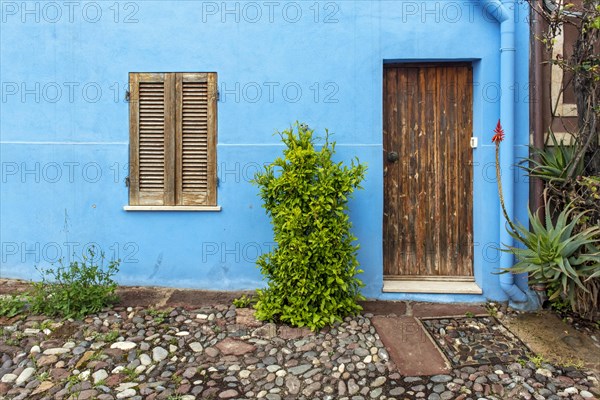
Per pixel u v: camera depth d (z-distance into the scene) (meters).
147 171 4.65
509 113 4.28
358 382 3.18
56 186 4.65
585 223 3.98
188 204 4.64
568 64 4.07
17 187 4.67
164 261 4.67
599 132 4.11
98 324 3.85
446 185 4.69
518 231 4.29
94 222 4.66
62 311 3.95
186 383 3.12
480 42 4.41
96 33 4.58
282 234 3.94
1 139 4.64
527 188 4.42
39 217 4.67
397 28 4.45
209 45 4.55
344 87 4.49
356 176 4.00
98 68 4.59
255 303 4.34
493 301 4.46
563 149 4.20
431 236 4.73
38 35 4.59
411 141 4.69
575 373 3.30
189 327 3.88
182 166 4.63
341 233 3.96
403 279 4.73
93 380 3.12
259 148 4.56
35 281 4.67
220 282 4.66
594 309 4.06
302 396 3.03
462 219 4.69
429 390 3.10
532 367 3.36
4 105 4.63
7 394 2.97
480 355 3.53
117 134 4.62
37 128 4.63
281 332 3.83
